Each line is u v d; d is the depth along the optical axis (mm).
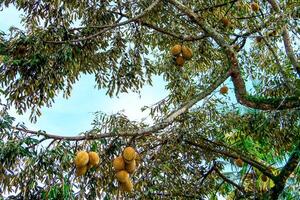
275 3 4152
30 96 4383
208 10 4984
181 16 4852
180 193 4895
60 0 4766
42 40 3998
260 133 4789
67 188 3109
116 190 3547
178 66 4625
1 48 4004
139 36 4949
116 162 3070
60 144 3041
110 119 3670
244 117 4891
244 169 5344
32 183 3127
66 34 4273
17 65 4078
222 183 5293
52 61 4137
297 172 4070
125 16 4785
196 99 3771
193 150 4977
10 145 2969
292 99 3828
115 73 5051
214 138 5055
